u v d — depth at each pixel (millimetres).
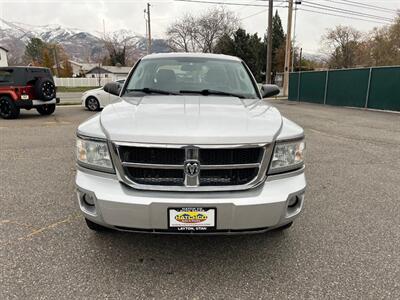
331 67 52688
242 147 2090
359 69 15648
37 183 4207
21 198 3688
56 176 4504
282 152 2242
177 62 3664
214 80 3443
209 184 2121
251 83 3578
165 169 2109
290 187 2250
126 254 2580
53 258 2500
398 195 3994
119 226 2150
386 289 2199
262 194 2146
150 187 2105
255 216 2123
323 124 10188
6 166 4980
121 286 2201
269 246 2742
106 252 2600
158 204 2057
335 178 4648
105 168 2186
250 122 2297
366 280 2297
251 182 2154
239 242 2797
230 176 2143
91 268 2389
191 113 2408
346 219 3281
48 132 8039
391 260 2549
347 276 2342
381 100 14680
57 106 15031
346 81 16531
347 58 51000
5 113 10391
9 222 3082
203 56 3840
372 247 2742
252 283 2260
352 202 3738
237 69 3721
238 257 2576
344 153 6262
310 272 2389
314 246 2750
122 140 2092
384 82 14469
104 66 68438
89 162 2248
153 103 2762
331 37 52500
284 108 15758
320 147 6785
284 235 2932
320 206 3607
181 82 3387
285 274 2365
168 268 2412
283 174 2262
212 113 2438
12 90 10141
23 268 2365
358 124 10242
